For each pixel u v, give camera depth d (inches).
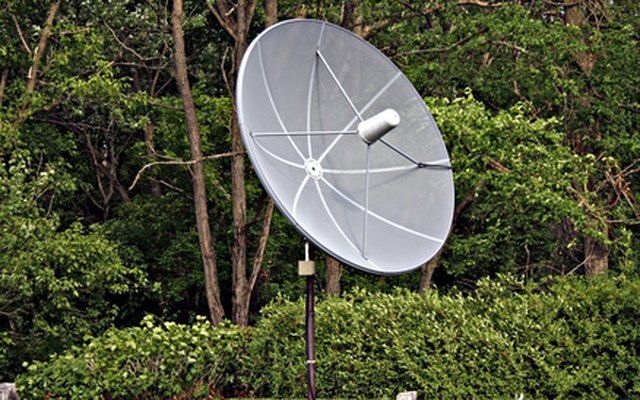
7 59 607.2
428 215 318.3
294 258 813.9
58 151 672.4
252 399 435.8
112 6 705.6
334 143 316.8
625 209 566.9
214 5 732.7
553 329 411.5
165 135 724.7
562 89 601.9
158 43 738.2
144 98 653.9
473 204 728.3
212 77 782.5
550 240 685.3
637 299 410.3
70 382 381.7
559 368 412.5
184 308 828.6
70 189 601.0
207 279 614.5
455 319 422.6
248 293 637.9
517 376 406.3
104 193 884.6
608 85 577.3
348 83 330.6
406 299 449.4
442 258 796.6
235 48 636.7
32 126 666.2
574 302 420.5
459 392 406.3
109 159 874.1
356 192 310.5
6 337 536.1
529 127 510.6
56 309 577.6
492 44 610.5
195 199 617.9
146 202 797.2
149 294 759.7
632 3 624.4
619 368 408.8
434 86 650.8
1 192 479.2
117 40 685.3
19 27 629.3
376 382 423.2
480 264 756.6
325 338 437.1
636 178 628.1
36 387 382.0
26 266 490.0
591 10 611.8
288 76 311.0
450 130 531.2
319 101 319.9
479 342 411.5
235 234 636.7
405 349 417.7
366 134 288.5
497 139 520.1
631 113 597.6
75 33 622.8
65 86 596.1
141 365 405.1
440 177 330.0
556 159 515.8
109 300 776.9
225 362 445.4
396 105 340.5
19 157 502.9
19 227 476.1
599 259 596.7
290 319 448.1
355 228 293.3
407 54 645.9
